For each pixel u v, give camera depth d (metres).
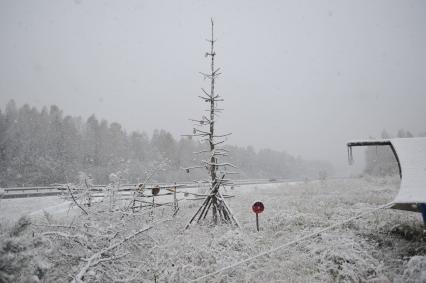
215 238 9.49
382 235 9.54
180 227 11.02
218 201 12.10
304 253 8.28
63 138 53.78
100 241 7.05
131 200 9.74
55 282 5.83
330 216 12.48
